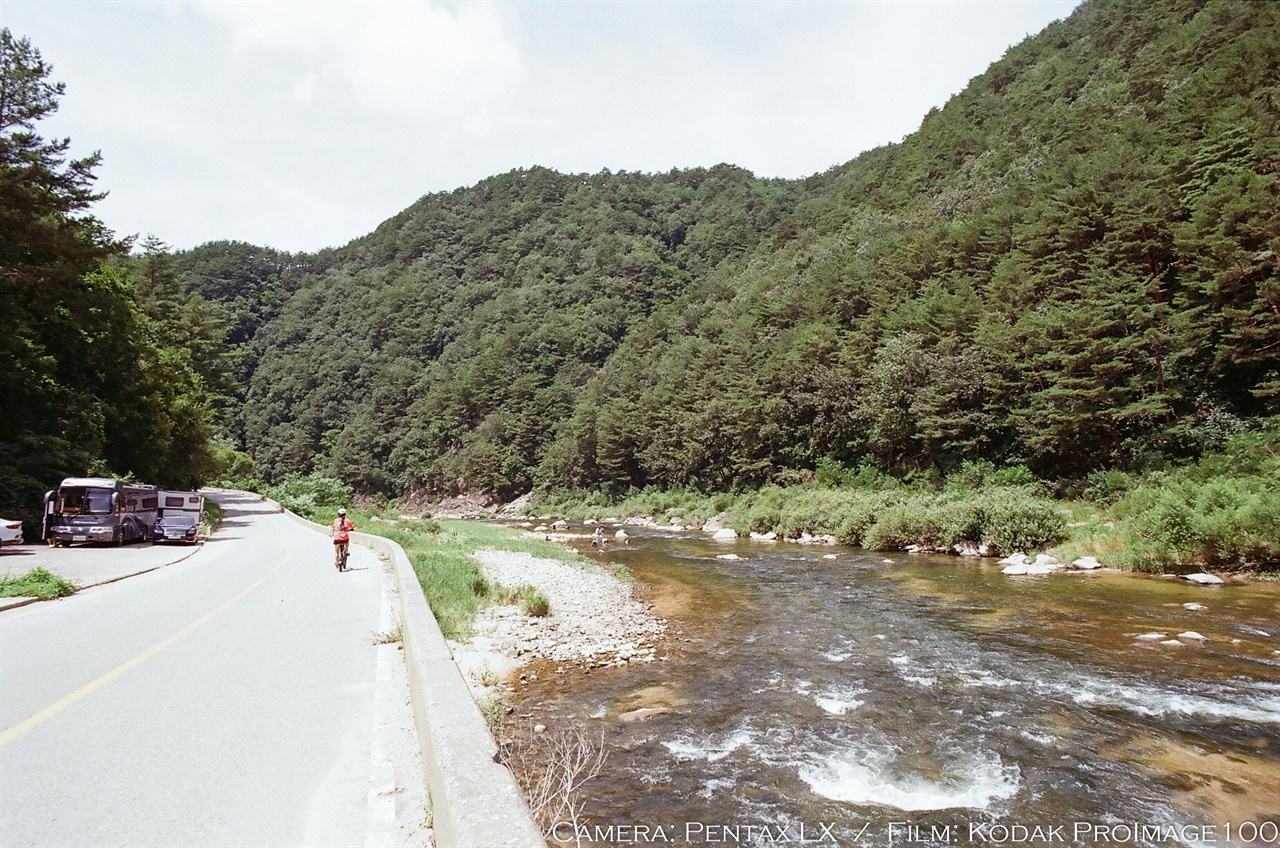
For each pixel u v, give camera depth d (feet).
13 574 49.70
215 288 620.49
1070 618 46.34
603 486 251.39
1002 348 121.70
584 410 267.39
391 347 496.23
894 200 313.94
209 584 47.06
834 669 36.68
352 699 19.84
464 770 11.08
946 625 46.47
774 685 33.88
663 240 591.37
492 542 106.83
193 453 154.40
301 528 119.24
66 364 102.32
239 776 14.15
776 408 167.94
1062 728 27.27
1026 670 35.29
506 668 36.91
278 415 474.90
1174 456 95.14
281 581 49.03
